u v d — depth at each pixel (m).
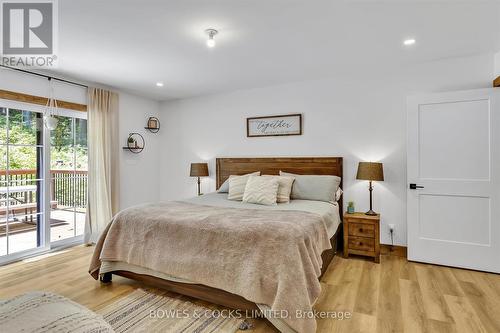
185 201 3.28
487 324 1.86
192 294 2.12
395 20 2.24
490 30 2.40
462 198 2.85
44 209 3.45
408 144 3.08
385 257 3.22
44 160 3.45
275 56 2.99
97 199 3.88
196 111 4.79
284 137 4.06
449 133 2.90
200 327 1.86
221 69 3.40
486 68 2.94
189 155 4.87
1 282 2.57
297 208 2.81
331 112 3.74
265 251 1.86
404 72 3.32
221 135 4.57
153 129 4.98
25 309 0.90
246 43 2.65
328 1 1.96
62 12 2.06
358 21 2.25
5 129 3.12
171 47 2.72
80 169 3.88
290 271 1.74
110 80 3.80
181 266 2.11
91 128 3.83
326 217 2.68
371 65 3.29
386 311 2.03
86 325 0.87
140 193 4.73
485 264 2.75
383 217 3.43
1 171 3.10
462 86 3.04
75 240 3.82
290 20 2.23
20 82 3.18
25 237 3.31
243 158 4.29
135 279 2.41
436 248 2.96
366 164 3.21
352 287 2.43
